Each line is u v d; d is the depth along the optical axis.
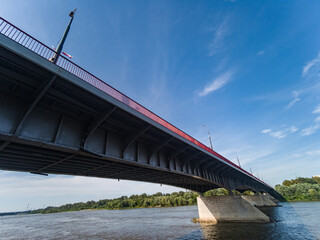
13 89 8.20
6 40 6.20
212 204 38.31
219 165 28.91
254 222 33.38
